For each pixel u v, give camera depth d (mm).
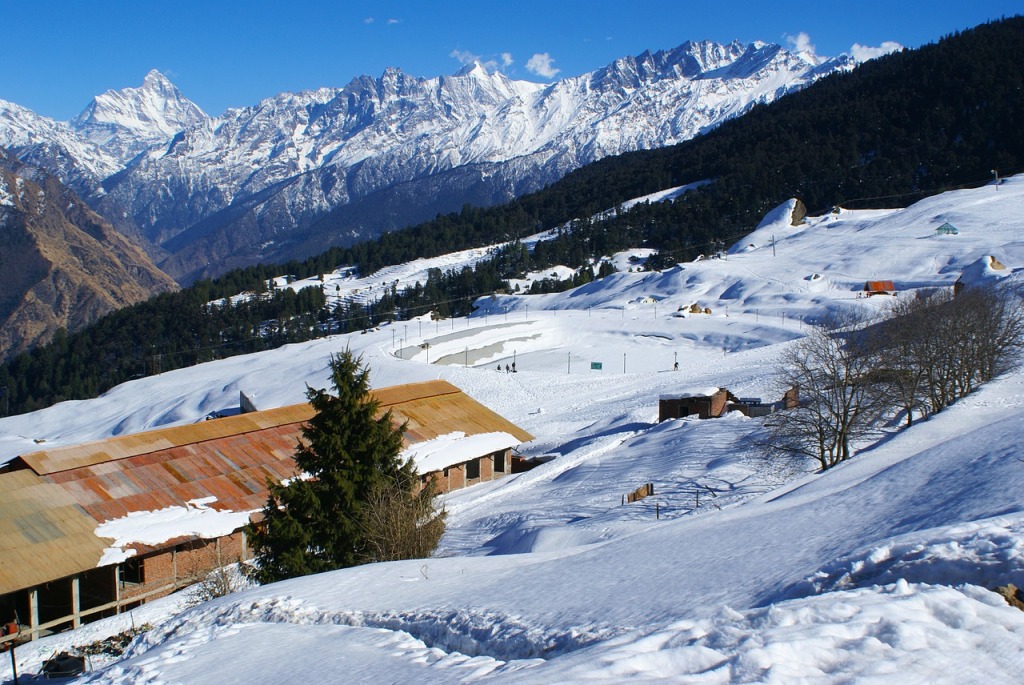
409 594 17172
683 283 145500
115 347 176125
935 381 43906
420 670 12109
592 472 46906
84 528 31828
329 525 26672
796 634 8938
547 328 118875
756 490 37094
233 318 186250
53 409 107500
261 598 18156
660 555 17781
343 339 117375
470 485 50312
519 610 14359
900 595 10047
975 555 11117
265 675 13141
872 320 65125
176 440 40156
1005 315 52938
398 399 52938
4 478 33750
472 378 88125
